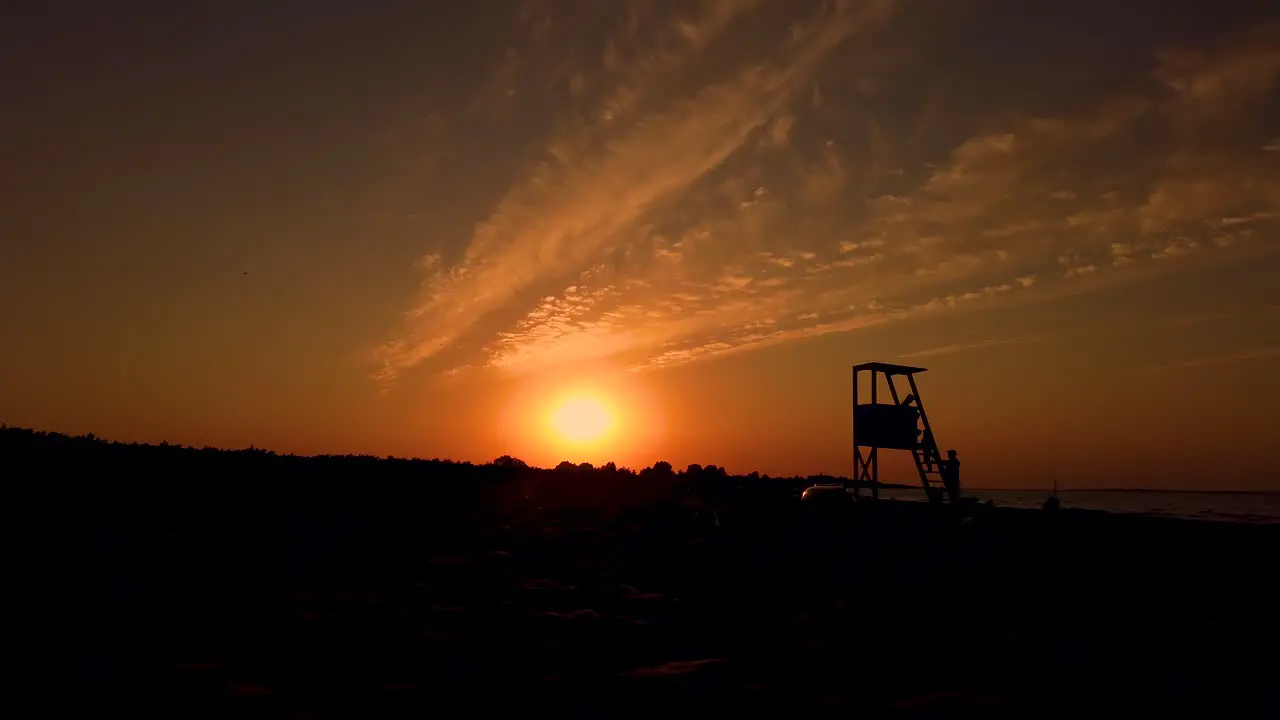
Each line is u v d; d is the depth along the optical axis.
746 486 30.56
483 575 12.38
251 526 15.55
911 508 23.70
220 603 9.98
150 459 22.17
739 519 20.62
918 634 9.51
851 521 20.02
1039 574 13.54
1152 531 18.19
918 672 8.02
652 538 16.84
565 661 8.19
